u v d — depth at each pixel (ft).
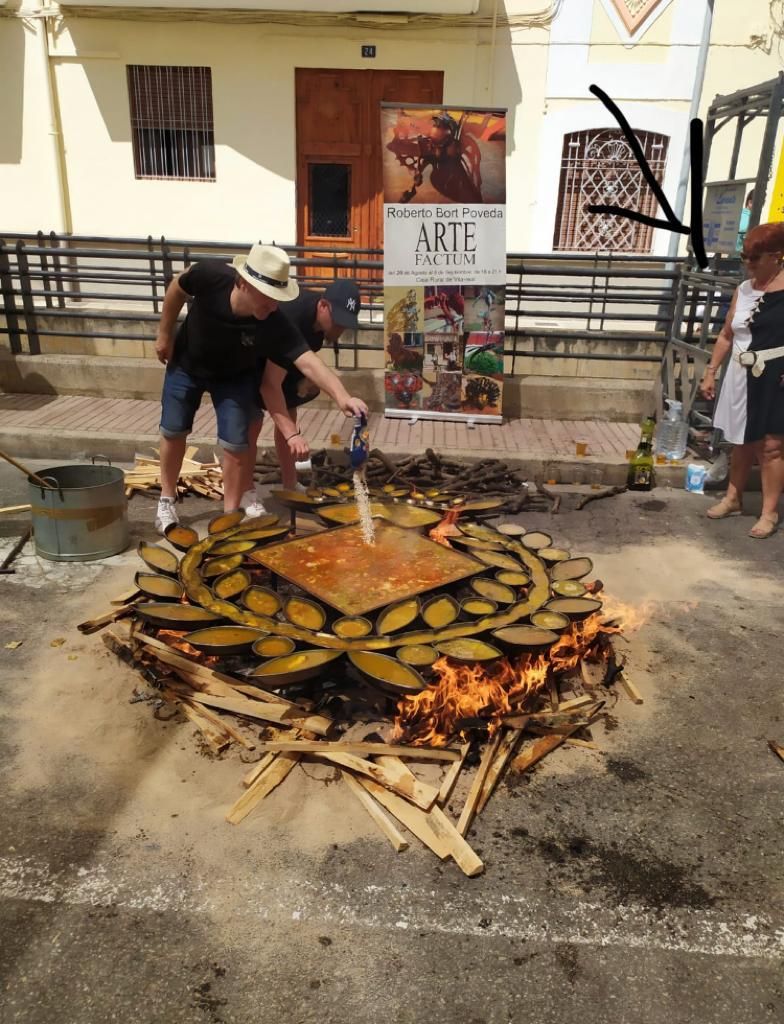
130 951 6.93
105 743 9.66
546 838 8.42
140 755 9.46
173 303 13.84
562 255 23.72
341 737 9.77
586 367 25.43
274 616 10.53
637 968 6.93
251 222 31.30
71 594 13.53
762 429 16.57
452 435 22.52
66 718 10.11
